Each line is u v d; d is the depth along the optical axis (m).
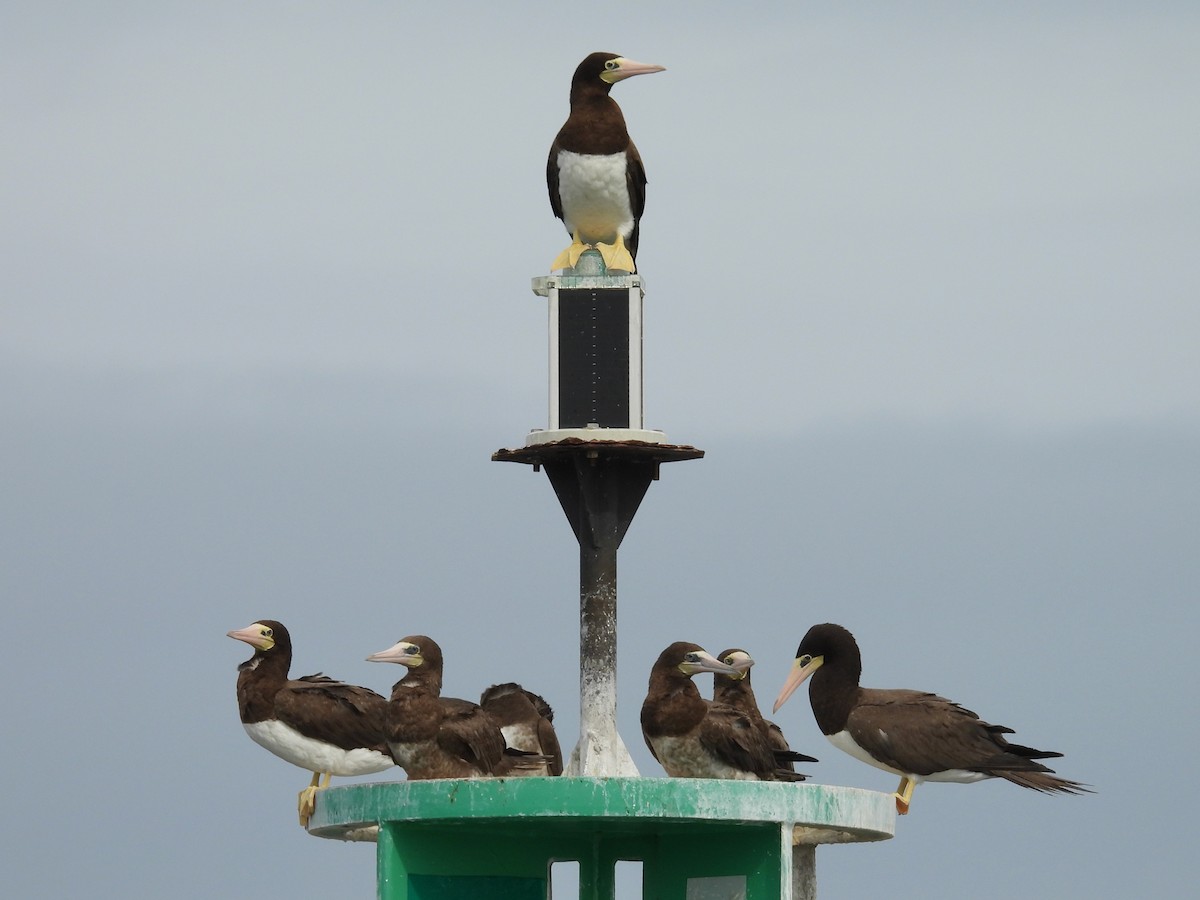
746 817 16.81
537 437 18.97
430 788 16.95
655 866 18.98
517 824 17.64
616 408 18.98
